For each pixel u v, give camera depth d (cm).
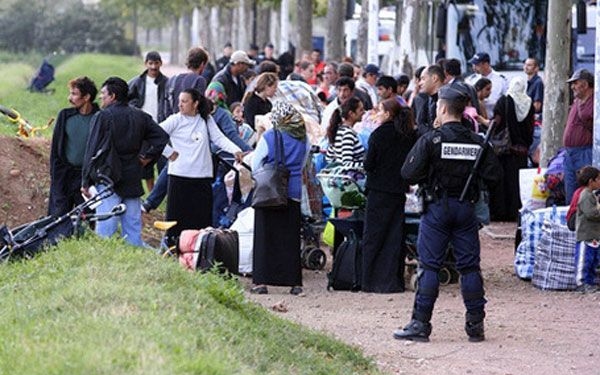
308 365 2298
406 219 3459
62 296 2288
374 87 5044
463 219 2764
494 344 2759
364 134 3622
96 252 2778
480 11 6750
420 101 3847
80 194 3309
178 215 3581
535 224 3550
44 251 2897
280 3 13288
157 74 4372
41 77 9825
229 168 3728
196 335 2058
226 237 3378
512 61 6738
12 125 5612
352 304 3238
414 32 6950
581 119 3756
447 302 3262
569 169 3794
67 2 18862
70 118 3303
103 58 17250
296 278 3356
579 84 3759
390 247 3397
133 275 2506
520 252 3612
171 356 1870
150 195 3988
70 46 18912
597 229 3381
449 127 2759
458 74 4297
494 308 3184
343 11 9644
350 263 3428
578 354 2672
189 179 3578
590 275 3403
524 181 3959
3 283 2634
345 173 3453
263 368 2108
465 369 2527
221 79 4675
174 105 4134
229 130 3812
